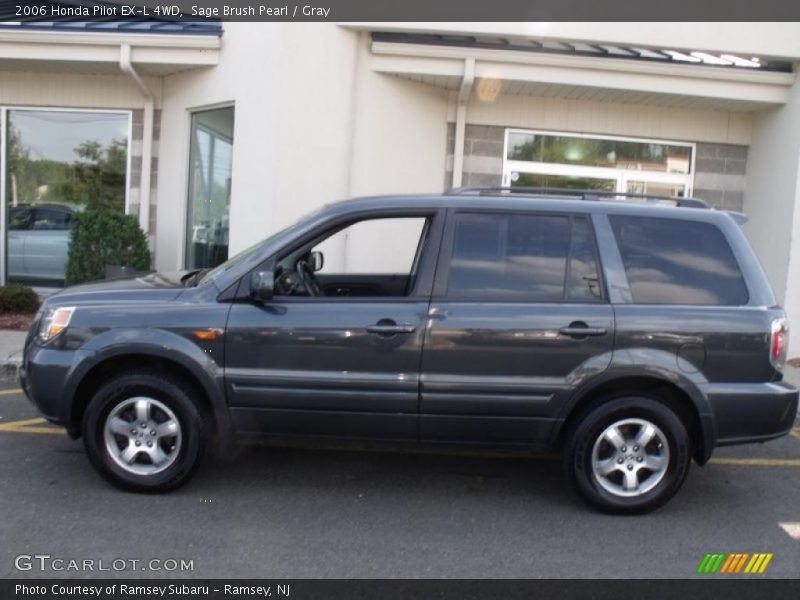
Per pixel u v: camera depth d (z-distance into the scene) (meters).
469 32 8.96
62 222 10.77
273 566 3.80
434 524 4.38
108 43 9.41
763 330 4.46
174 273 5.66
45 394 4.54
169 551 3.92
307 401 4.48
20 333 8.82
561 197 4.77
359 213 4.63
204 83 9.80
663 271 4.55
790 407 4.50
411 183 9.80
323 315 4.47
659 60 9.17
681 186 10.37
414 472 5.25
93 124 10.57
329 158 9.05
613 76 9.21
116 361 4.62
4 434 5.71
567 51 9.05
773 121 9.70
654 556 4.05
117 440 4.63
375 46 9.02
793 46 9.15
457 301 4.48
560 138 10.20
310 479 5.03
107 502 4.51
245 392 4.49
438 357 4.43
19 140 10.62
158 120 10.46
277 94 8.76
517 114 10.04
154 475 4.60
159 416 4.61
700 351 4.44
